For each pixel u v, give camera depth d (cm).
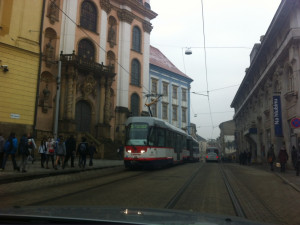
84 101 2828
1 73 1797
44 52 2547
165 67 4378
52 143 1413
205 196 789
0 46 1805
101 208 233
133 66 3525
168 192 833
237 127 5000
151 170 1669
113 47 3241
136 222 176
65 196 751
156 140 1703
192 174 1414
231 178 1292
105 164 1902
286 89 2000
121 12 3381
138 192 827
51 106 2539
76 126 2738
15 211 201
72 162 1554
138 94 3538
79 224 174
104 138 2848
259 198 796
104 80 2945
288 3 1784
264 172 1683
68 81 2594
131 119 1698
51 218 180
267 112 2567
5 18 1861
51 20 2603
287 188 999
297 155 1441
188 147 2941
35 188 896
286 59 1959
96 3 3047
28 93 1927
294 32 1706
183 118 4653
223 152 6981
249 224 207
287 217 581
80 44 2847
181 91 4662
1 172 1143
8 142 1207
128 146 1636
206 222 198
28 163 1697
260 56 2664
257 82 2822
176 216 217
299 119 1310
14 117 1838
